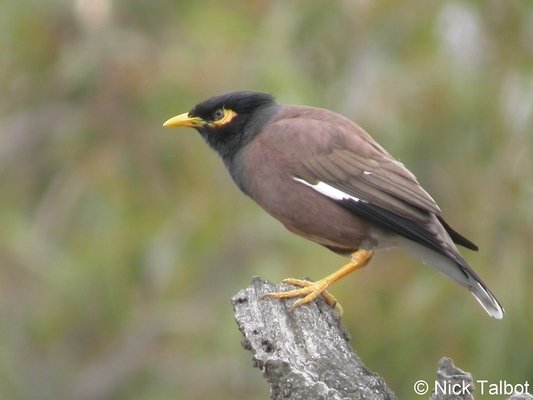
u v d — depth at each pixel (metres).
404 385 11.78
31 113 14.52
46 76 14.30
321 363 7.43
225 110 9.53
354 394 7.21
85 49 13.77
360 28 13.59
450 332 11.73
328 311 8.30
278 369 6.95
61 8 14.14
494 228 12.11
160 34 14.12
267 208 9.23
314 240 9.28
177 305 13.84
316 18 13.75
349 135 9.15
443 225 9.32
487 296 8.75
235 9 14.20
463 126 12.69
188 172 13.38
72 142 13.73
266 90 13.01
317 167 8.98
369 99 12.84
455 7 13.19
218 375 14.05
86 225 13.45
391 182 8.95
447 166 12.66
